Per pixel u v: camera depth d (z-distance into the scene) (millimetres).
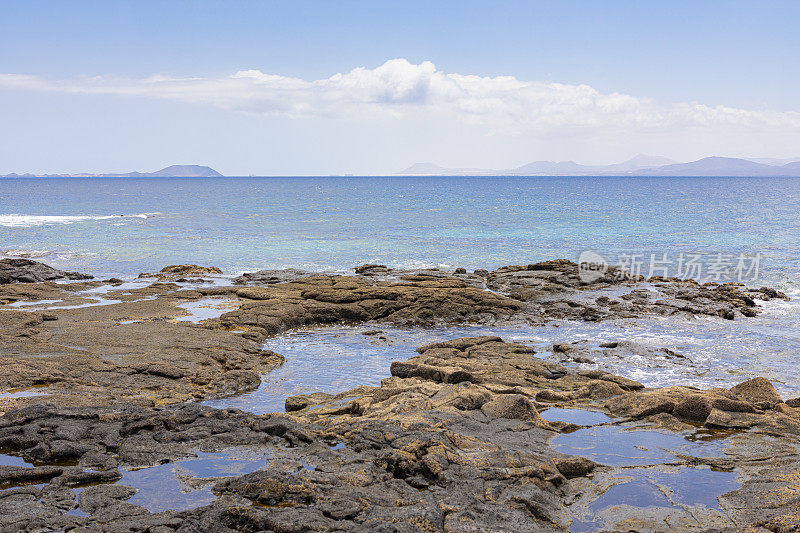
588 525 9125
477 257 44781
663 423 13500
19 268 33750
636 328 24391
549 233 59062
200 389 16406
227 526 8539
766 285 34344
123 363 17797
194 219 73812
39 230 60219
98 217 76688
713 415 13516
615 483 10547
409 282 30672
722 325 24844
